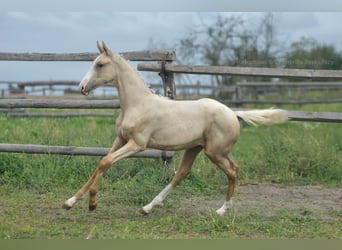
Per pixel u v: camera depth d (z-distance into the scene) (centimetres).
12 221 698
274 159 1111
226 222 701
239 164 1122
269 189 984
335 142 1339
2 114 1697
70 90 2375
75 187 923
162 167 950
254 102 2025
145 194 846
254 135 1723
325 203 879
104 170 706
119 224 695
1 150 962
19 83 2245
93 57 953
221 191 938
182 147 742
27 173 941
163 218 718
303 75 945
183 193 908
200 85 2278
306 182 1050
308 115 970
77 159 981
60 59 959
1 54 964
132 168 972
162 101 737
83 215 749
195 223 704
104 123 1683
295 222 738
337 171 1096
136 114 720
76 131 1290
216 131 742
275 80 2719
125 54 957
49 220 713
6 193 873
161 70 953
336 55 2669
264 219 752
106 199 845
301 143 1168
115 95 2114
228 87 2142
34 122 1562
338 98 2250
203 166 1044
